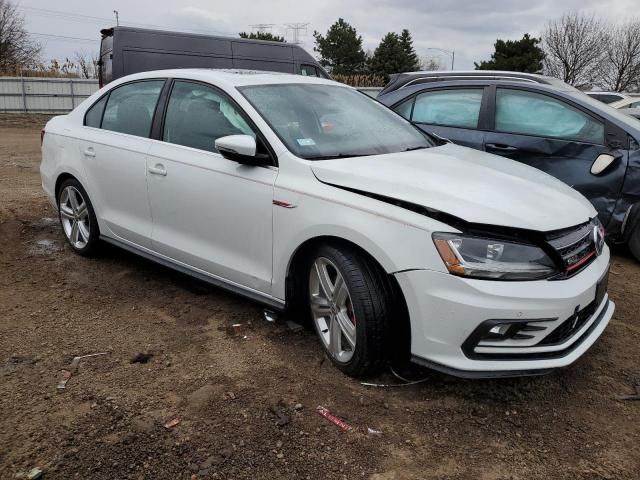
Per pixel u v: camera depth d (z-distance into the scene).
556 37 53.50
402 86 6.67
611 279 4.81
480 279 2.64
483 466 2.49
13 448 2.50
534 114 5.41
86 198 4.70
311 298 3.32
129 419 2.72
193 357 3.32
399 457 2.53
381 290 2.90
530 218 2.76
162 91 4.16
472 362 2.70
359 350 2.96
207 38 11.30
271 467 2.44
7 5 43.78
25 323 3.69
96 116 4.71
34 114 23.12
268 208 3.30
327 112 3.86
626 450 2.61
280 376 3.12
